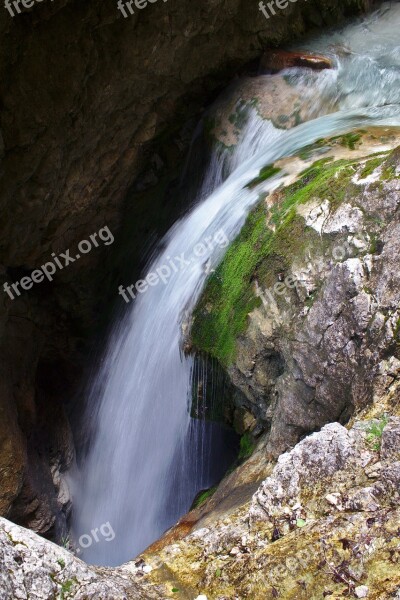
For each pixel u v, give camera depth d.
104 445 7.73
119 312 7.58
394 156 4.76
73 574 3.14
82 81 6.06
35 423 7.86
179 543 3.66
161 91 7.06
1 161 5.85
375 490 3.31
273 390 5.20
